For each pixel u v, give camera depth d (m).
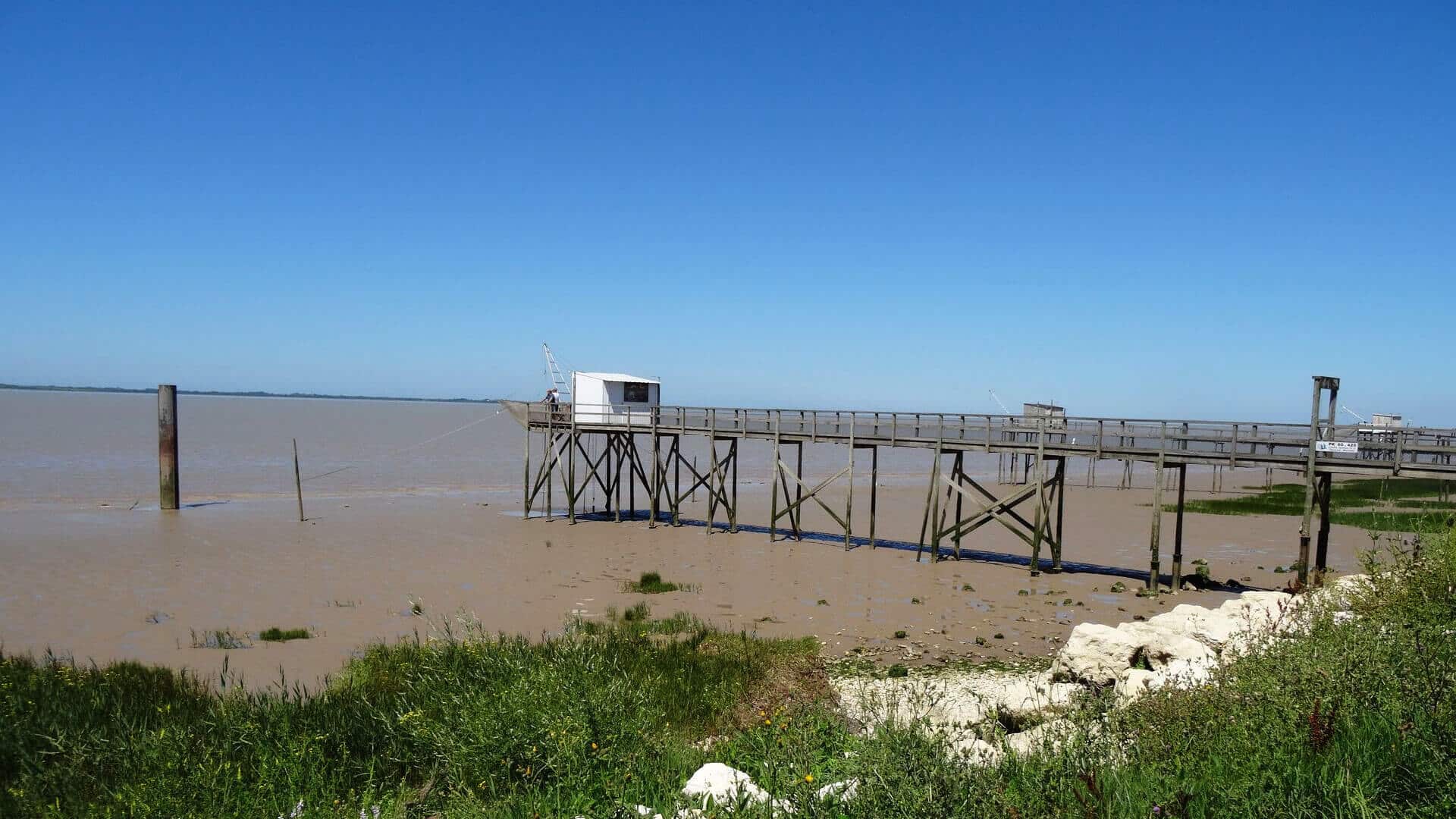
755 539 31.33
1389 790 4.77
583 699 8.39
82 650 16.39
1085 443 24.95
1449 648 6.34
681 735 10.07
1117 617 20.36
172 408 34.91
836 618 19.98
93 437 77.44
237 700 10.68
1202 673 9.43
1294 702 5.98
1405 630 6.95
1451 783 4.56
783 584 23.75
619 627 18.38
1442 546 9.44
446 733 8.23
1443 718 5.32
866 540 31.42
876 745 5.93
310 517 33.97
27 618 18.59
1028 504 43.25
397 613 19.70
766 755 7.20
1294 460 21.77
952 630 18.95
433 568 24.94
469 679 10.61
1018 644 17.86
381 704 10.12
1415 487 50.75
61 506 35.91
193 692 12.48
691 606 21.05
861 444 29.33
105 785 7.47
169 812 6.81
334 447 74.31
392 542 28.98
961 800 4.99
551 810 6.48
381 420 139.75
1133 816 4.80
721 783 6.62
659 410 35.03
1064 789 5.10
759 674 13.43
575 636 14.07
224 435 86.75
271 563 25.11
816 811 5.46
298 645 16.92
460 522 33.81
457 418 161.38
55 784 7.78
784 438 30.98
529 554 27.55
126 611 19.36
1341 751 5.28
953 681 14.91
